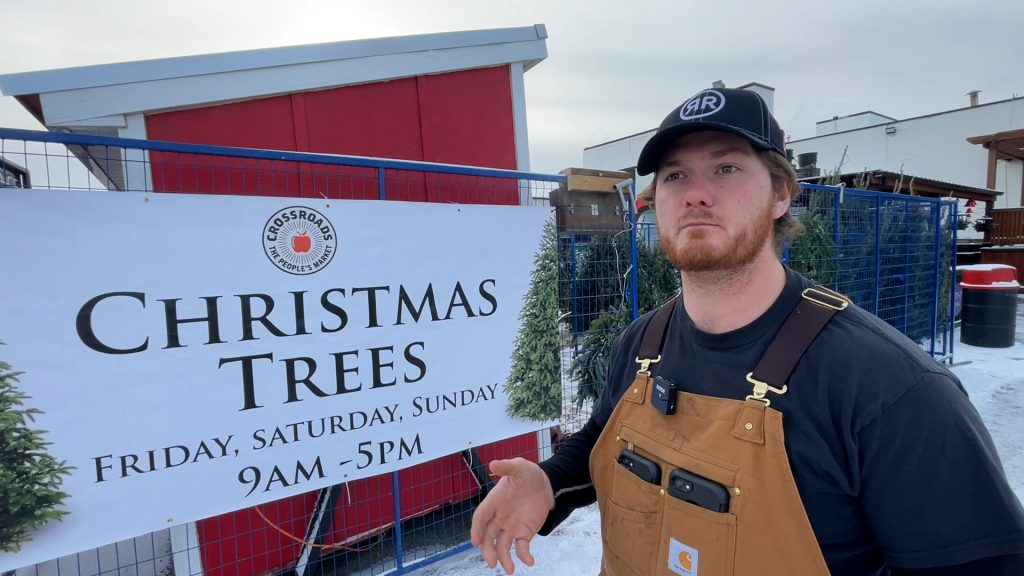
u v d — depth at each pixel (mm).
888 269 6137
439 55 3201
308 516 2891
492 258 2787
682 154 1133
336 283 2352
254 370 2189
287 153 2256
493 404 2828
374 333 2453
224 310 2119
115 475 1960
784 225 1243
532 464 1342
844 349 957
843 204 5562
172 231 2010
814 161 8789
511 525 1276
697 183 1106
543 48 3551
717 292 1099
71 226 1850
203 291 2076
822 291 1093
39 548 1853
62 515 1883
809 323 1021
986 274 7762
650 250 4902
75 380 1886
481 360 2773
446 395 2674
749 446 990
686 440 1095
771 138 1107
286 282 2240
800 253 4930
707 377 1103
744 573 966
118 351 1944
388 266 2477
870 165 21406
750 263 1070
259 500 2225
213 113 2643
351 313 2393
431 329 2611
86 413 1906
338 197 2928
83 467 1909
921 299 6633
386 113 3090
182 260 2033
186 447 2074
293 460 2291
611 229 3947
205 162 2609
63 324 1856
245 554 2721
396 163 2518
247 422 2186
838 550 957
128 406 1971
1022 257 12758
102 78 2389
